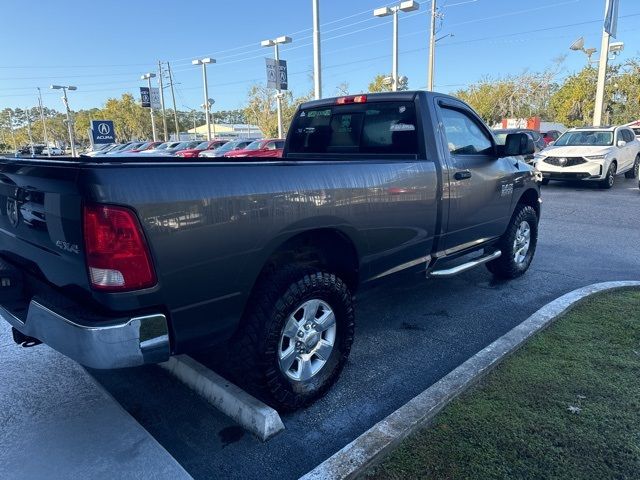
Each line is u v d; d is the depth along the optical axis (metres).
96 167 2.12
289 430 2.85
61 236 2.35
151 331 2.28
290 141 5.08
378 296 4.77
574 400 2.97
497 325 4.34
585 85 38.44
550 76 51.34
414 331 4.22
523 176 5.32
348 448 2.52
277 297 2.79
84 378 3.44
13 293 2.93
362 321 4.45
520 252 5.61
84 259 2.23
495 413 2.85
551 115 52.97
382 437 2.59
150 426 2.90
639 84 35.25
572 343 3.71
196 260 2.38
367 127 4.38
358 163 3.24
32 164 2.48
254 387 2.87
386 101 4.23
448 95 4.38
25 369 3.58
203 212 2.37
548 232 8.31
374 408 3.07
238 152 21.23
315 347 3.11
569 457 2.48
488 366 3.31
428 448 2.57
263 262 2.69
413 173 3.67
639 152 16.36
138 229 2.17
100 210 2.10
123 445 2.70
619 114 37.56
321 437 2.79
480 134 4.77
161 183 2.24
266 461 2.59
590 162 13.45
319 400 3.15
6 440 2.75
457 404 2.95
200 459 2.61
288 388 2.91
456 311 4.67
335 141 4.65
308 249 3.29
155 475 2.46
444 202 4.03
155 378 3.45
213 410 3.05
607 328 3.97
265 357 2.77
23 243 2.78
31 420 2.94
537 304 4.84
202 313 2.48
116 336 2.20
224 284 2.52
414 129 4.03
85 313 2.30
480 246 4.83
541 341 3.75
